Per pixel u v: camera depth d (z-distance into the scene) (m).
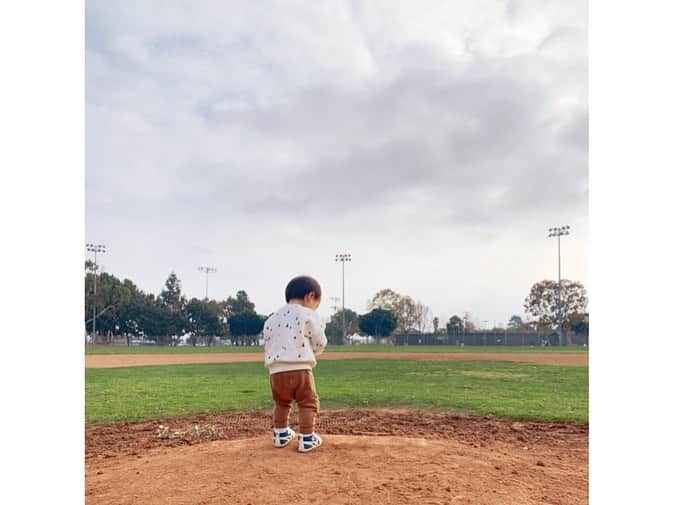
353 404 4.34
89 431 3.27
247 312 28.58
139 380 7.07
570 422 3.43
